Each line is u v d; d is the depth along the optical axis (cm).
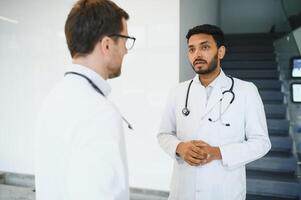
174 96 175
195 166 150
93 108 72
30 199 306
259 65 474
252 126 151
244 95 156
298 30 396
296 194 274
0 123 353
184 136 162
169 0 283
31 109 340
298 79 338
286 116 370
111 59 81
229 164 143
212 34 155
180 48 288
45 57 329
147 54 294
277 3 703
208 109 159
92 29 76
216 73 163
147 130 299
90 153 67
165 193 296
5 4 338
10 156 352
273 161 308
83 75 78
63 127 73
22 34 335
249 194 286
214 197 152
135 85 299
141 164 302
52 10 321
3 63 345
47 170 75
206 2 454
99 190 65
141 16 293
